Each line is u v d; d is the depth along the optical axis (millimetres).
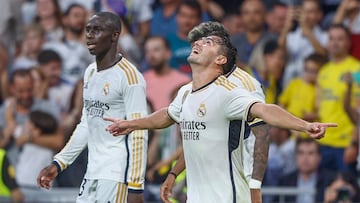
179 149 33438
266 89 36844
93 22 22406
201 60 18531
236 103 17953
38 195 34562
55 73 39562
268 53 38219
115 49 22609
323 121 36656
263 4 39688
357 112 36375
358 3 38531
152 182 34125
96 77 22688
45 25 41406
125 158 22344
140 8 40719
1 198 33719
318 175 35375
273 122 16969
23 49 41375
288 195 34125
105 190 22406
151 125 19047
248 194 18844
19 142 37812
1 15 42969
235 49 19078
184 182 30750
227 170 18469
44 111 38438
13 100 39188
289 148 36094
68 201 34375
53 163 23297
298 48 38594
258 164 19969
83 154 34906
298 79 37938
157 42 37781
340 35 36875
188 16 38906
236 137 18344
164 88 37750
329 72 37000
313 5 38812
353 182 33281
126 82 22312
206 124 18375
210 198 18547
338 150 35938
